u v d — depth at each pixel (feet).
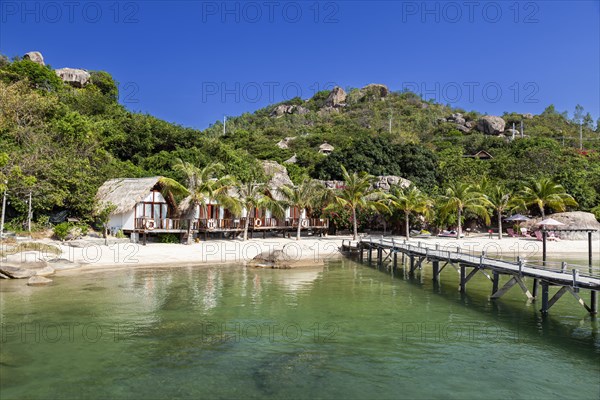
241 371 35.96
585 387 33.73
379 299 65.00
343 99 474.49
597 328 49.80
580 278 52.75
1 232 90.58
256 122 418.51
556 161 227.40
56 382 33.35
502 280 85.66
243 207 129.29
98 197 115.44
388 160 214.07
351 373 35.94
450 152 259.80
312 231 158.71
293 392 32.12
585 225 158.51
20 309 54.49
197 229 118.83
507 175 213.25
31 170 101.35
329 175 209.15
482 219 183.73
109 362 37.55
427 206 149.79
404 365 37.88
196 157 169.58
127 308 56.13
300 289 71.97
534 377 35.58
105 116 177.99
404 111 420.36
